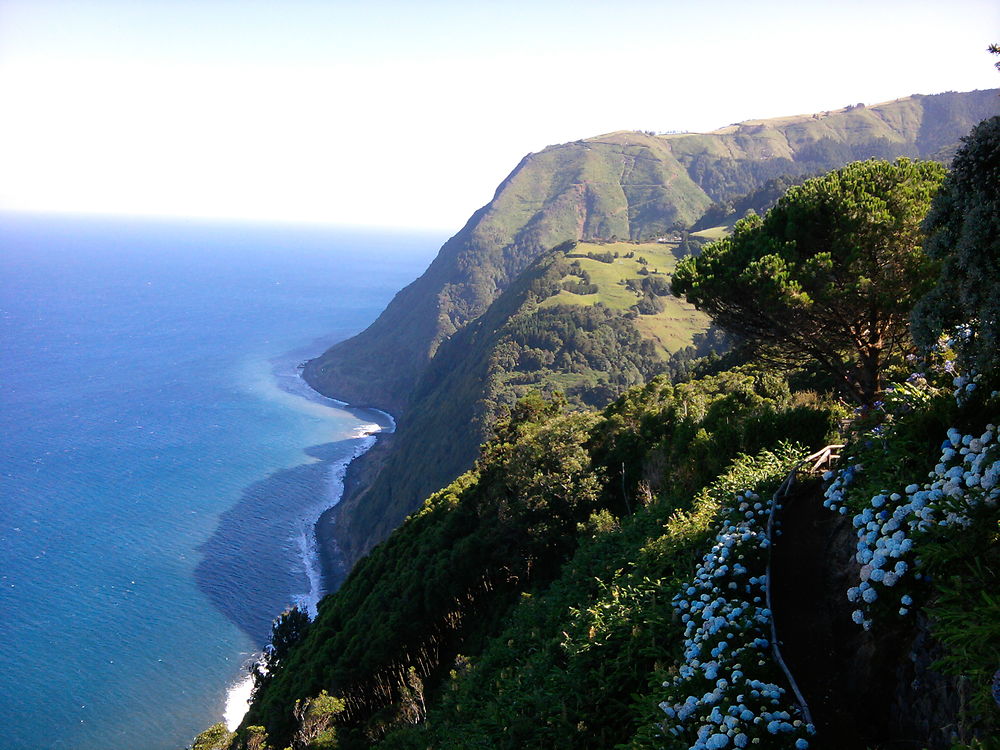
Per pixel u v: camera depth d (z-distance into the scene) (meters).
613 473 26.36
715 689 7.02
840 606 7.60
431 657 25.59
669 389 31.38
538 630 14.03
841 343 16.47
